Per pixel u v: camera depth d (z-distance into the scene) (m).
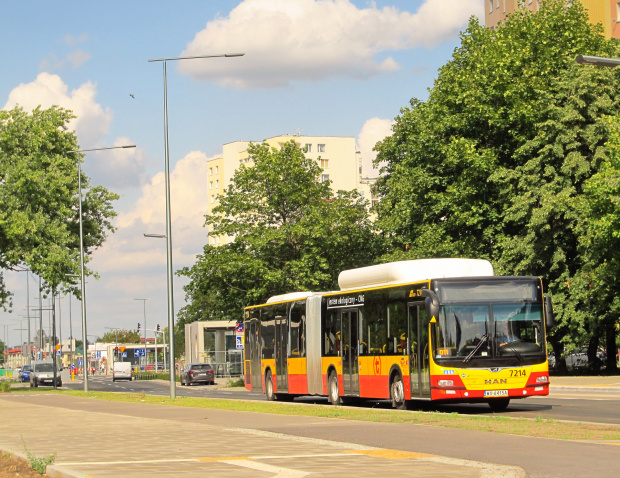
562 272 41.09
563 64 45.25
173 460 12.05
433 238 46.56
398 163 58.81
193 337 100.00
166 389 59.78
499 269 42.22
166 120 35.34
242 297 55.78
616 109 41.25
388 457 11.90
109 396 38.66
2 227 52.69
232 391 51.41
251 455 12.46
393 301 24.16
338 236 53.41
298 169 55.91
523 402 26.03
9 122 55.12
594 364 43.38
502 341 21.83
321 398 37.38
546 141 41.19
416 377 22.67
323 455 12.27
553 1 48.56
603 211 36.22
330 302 28.69
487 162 44.09
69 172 55.69
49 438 16.58
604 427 15.73
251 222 57.06
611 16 67.56
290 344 32.22
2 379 116.94
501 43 47.34
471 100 46.00
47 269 52.69
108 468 11.17
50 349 132.50
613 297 38.41
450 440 14.18
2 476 11.44
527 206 40.97
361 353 26.17
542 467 10.58
